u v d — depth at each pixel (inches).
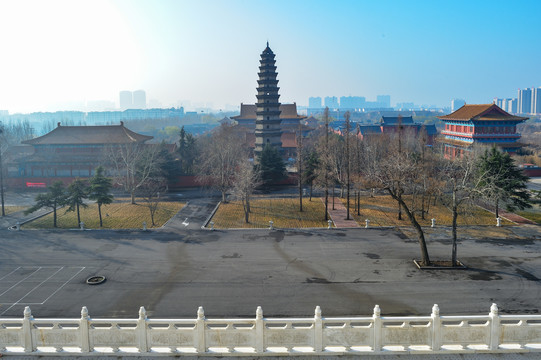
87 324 716.7
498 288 1277.1
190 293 1274.6
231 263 1526.8
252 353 704.4
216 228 2016.5
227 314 1135.6
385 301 1200.2
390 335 713.6
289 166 3998.5
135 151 3186.5
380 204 2480.3
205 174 3201.3
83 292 1291.8
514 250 1622.8
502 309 1139.9
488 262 1498.5
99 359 698.8
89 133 3676.2
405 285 1309.1
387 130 5674.2
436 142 3890.3
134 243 1781.5
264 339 715.4
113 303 1213.7
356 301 1203.9
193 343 718.5
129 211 2384.4
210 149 3521.2
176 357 702.5
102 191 2080.5
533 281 1325.0
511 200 2196.1
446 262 1491.1
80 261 1565.0
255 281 1359.5
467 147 3358.8
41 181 3348.9
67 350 716.7
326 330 713.0
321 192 2910.9
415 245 1705.2
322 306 1175.0
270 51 3567.9
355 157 2896.2
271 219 2183.8
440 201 2384.4
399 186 1501.0
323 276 1393.9
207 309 1167.0
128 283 1357.0
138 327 717.3
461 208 2110.0
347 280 1357.0
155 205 2352.4
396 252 1622.8
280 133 3698.3
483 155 2288.4
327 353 703.1
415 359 690.2
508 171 2003.0
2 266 1518.2
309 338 716.0
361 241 1771.7
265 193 2940.5
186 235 1899.6
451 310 1139.9
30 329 721.6
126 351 712.4
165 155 3211.1
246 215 2137.1
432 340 711.7
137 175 2915.8
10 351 716.0
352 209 2378.2
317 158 2674.7
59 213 2349.9
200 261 1552.7
